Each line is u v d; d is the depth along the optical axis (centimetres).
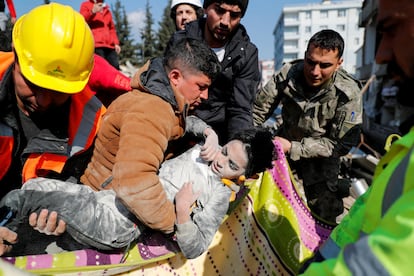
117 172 150
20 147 185
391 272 73
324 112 292
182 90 176
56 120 184
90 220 150
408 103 103
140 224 164
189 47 175
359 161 568
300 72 297
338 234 123
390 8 91
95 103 195
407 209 75
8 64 169
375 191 96
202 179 181
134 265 161
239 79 292
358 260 78
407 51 90
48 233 149
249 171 193
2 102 165
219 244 204
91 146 203
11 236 146
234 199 208
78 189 160
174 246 178
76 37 160
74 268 147
